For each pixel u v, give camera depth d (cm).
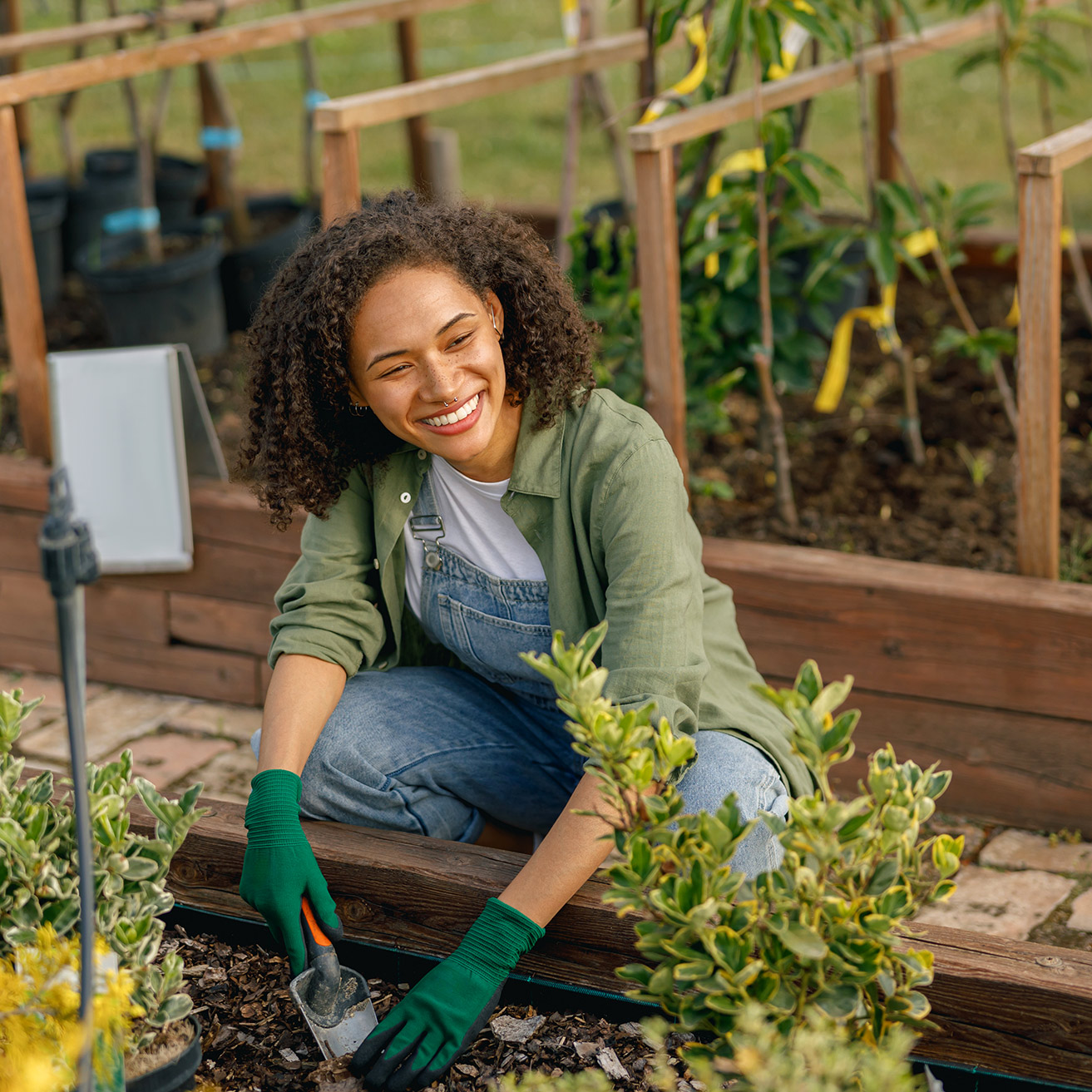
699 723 194
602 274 338
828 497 329
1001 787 272
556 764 219
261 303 194
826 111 890
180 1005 158
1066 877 256
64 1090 141
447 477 199
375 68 1017
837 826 135
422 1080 166
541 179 755
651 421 192
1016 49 333
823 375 400
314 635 202
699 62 308
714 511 323
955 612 266
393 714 210
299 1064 180
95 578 126
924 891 157
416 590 213
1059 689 262
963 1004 169
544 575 201
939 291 452
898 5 338
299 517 313
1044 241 251
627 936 183
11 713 160
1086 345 404
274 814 181
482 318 178
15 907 152
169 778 301
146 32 426
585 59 342
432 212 185
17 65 520
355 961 201
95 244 472
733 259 304
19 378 339
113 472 325
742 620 285
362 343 176
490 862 193
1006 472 338
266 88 985
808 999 145
